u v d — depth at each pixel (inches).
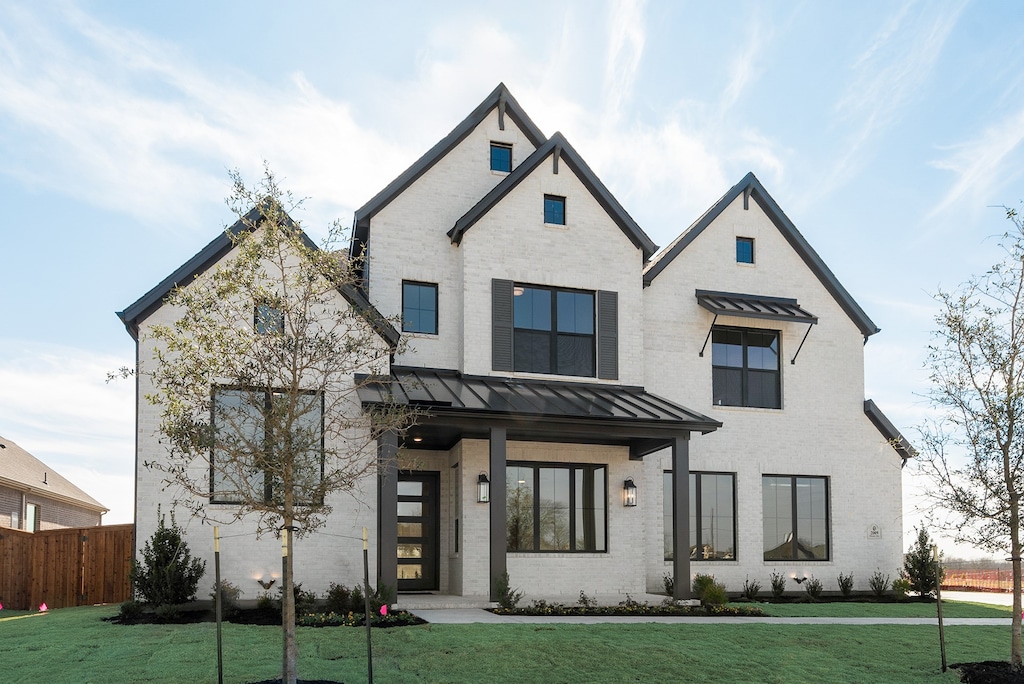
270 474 398.6
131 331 649.0
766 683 414.3
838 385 877.2
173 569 591.2
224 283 424.8
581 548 748.6
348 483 403.9
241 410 391.9
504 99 798.5
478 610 616.1
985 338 468.8
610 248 790.5
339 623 532.7
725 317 849.5
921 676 444.5
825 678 430.0
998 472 467.2
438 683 387.5
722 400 843.4
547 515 743.7
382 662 421.7
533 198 772.6
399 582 739.4
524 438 729.0
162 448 624.7
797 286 880.9
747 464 831.7
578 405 683.4
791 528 845.2
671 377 821.2
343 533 652.7
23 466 1214.3
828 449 861.8
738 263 865.5
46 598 751.7
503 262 754.2
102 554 759.7
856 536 856.9
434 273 756.6
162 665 404.8
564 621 553.0
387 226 750.5
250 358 410.3
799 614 663.1
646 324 822.5
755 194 880.3
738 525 819.4
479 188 784.3
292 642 362.6
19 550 757.9
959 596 876.6
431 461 761.0
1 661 412.2
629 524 754.8
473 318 737.0
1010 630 585.9
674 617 606.9
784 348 864.9
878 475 875.4
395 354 717.3
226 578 623.2
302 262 400.8
